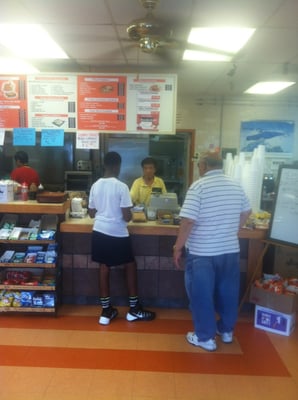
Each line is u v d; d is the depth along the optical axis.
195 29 2.92
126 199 2.63
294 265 3.06
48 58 3.85
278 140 5.80
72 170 5.45
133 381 2.03
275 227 2.74
